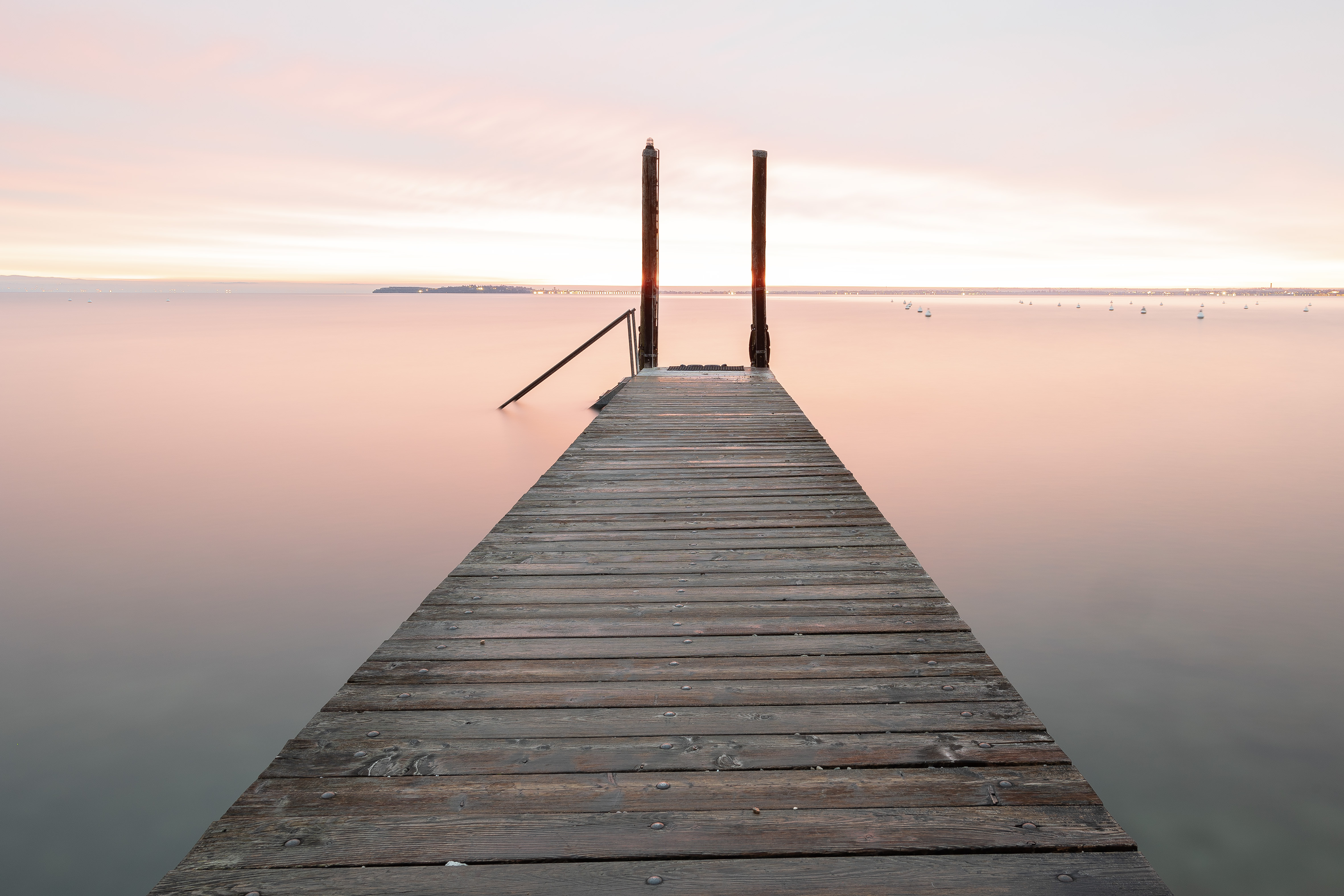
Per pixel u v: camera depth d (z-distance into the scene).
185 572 6.56
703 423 7.13
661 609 2.83
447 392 18.06
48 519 8.12
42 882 3.07
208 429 13.45
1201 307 128.12
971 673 2.33
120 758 3.89
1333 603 5.94
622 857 1.54
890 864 1.53
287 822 1.64
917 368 25.55
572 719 2.07
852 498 4.46
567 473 5.12
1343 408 16.48
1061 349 35.03
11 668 4.84
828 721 2.06
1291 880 3.04
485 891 1.45
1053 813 1.68
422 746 1.93
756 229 11.76
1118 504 8.95
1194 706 4.39
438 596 2.96
